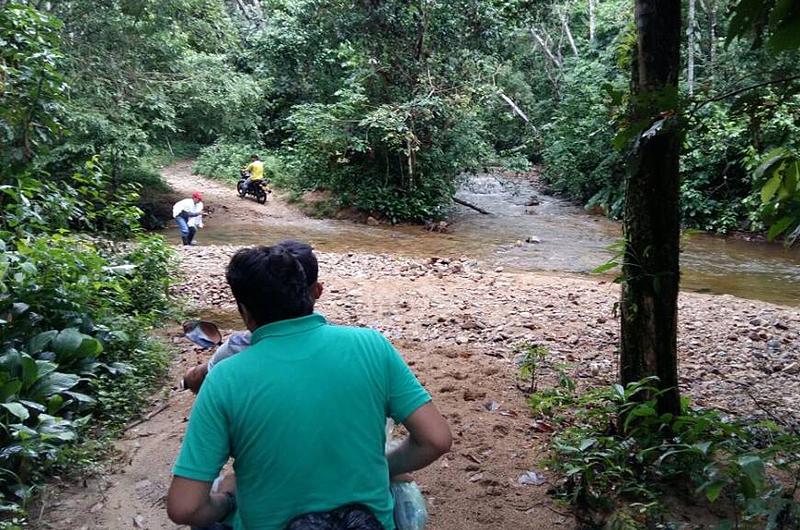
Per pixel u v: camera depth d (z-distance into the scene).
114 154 15.44
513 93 25.23
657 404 3.79
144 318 6.49
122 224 7.78
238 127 20.12
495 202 23.23
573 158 21.41
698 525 3.19
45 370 4.18
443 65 18.92
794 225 2.42
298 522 1.72
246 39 25.17
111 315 5.83
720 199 17.98
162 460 4.10
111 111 15.48
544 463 3.75
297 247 2.14
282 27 23.22
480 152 20.42
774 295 11.23
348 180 20.08
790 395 5.53
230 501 1.95
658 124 2.56
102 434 4.38
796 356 6.63
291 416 1.75
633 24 3.89
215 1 18.84
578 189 22.25
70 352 4.66
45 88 6.53
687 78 18.11
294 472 1.75
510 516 3.47
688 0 18.30
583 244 15.93
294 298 1.87
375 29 18.81
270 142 27.98
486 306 8.36
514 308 8.30
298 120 19.73
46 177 7.98
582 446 3.46
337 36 19.94
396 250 15.12
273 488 1.76
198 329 2.81
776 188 2.39
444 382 5.36
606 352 6.52
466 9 18.33
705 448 3.14
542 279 10.54
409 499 2.21
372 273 10.63
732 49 16.56
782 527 2.70
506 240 16.58
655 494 3.38
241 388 1.77
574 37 29.00
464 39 18.88
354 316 7.77
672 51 3.40
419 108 18.20
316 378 1.79
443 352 6.21
